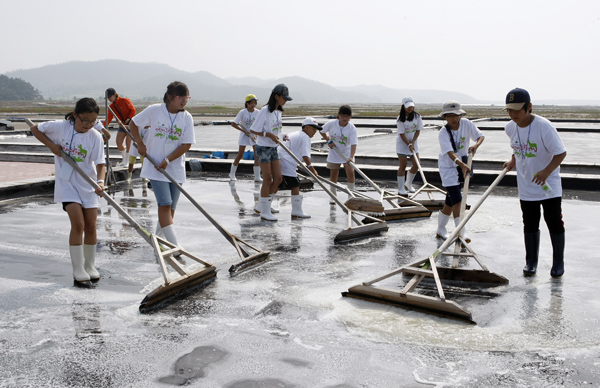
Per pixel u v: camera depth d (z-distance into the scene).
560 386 3.20
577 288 4.98
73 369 3.39
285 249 6.40
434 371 3.38
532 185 5.27
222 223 7.77
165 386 3.19
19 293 4.77
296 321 4.19
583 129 29.61
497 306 4.53
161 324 4.11
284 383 3.23
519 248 6.43
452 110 6.54
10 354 3.59
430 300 4.30
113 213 8.29
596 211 8.60
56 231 7.09
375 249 6.42
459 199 6.75
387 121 39.03
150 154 5.98
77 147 4.99
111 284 5.06
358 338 3.88
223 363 3.48
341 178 12.47
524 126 5.18
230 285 5.06
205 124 35.41
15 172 12.36
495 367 3.44
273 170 7.89
